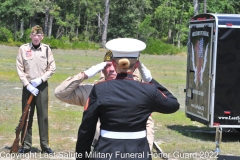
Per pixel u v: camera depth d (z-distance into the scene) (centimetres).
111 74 446
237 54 1033
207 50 1057
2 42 5744
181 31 7894
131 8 8612
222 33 1024
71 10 8650
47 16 7744
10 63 2922
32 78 814
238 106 1036
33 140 972
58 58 3747
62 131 1084
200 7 7512
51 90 1836
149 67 3303
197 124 1280
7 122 1149
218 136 965
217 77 1029
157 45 5428
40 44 824
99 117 408
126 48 406
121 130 398
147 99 404
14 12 6900
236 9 8106
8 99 1542
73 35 8469
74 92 457
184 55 5344
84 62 3472
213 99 1029
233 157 816
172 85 2258
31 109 830
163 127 1212
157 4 9144
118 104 397
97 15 8700
